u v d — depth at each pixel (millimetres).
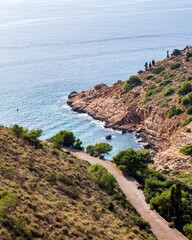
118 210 51438
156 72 160375
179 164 97625
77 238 36031
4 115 145125
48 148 67375
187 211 58375
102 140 127125
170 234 51656
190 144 106062
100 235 39000
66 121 141875
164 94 138125
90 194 52344
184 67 156000
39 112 149500
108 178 60562
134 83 156625
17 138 62500
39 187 44406
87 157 86000
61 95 171375
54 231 34969
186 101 127375
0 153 51125
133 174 73875
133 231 46094
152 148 122688
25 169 48594
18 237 30953
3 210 32906
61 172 55062
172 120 123938
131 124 138250
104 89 162375
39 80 196375
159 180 70500
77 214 41875
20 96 168500
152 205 58875
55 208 40219
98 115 146000
